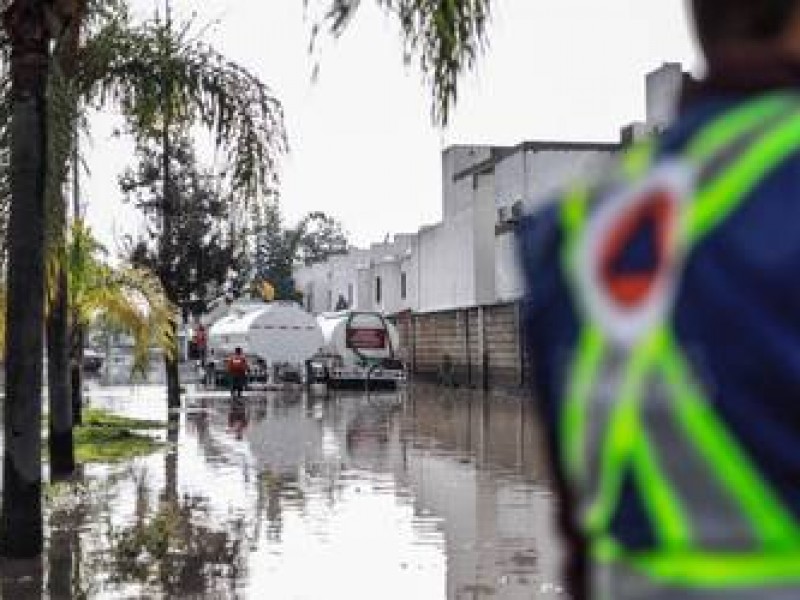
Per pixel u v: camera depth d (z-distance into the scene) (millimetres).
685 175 1616
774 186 1535
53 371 19625
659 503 1561
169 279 39562
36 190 11898
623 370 1617
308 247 117938
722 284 1530
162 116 16422
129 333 33031
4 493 12141
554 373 1752
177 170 39500
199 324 64125
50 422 19703
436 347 59344
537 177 44125
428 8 9852
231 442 26969
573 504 1762
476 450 25000
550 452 1806
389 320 61438
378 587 10992
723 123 1650
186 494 17562
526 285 1847
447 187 57312
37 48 11844
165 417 36188
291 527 14523
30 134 11852
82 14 14336
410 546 13180
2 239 12836
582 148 44000
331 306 86875
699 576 1527
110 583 11039
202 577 11336
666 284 1580
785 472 1500
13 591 10656
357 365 55062
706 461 1532
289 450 25109
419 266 62062
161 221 40000
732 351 1516
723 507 1526
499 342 49438
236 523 14766
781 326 1490
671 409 1559
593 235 1702
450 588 10992
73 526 14352
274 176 15945
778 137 1567
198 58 15875
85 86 15961
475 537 13805
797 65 1660
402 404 43281
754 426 1504
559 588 10898
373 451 24859
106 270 30406
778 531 1507
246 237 16438
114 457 23078
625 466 1604
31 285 11961
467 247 52500
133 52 16109
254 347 56531
